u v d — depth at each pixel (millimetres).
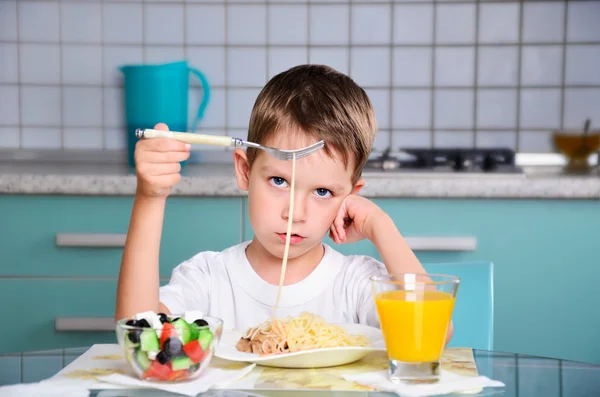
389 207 2123
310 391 828
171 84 2508
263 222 1168
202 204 2129
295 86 1176
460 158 2564
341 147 1145
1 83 2746
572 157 2658
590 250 2115
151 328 845
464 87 2719
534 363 962
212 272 1348
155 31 2738
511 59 2699
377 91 2734
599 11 2668
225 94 2748
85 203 2137
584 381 881
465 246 2105
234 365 938
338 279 1320
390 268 1183
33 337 2160
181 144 1058
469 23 2699
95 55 2746
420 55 2717
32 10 2730
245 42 2736
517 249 2121
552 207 2109
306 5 2719
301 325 966
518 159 2711
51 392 813
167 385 833
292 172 1060
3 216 2135
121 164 2668
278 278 1311
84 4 2732
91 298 2150
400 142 2738
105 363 938
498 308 2133
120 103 2758
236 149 1283
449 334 1088
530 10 2684
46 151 2754
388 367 935
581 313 2129
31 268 2146
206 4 2725
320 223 1169
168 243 2137
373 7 2711
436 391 822
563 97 2697
